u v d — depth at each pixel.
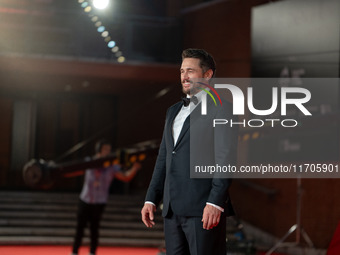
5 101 16.30
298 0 10.52
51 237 11.02
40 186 7.74
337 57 9.70
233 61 13.20
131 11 16.50
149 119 15.58
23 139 16.34
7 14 13.71
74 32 13.95
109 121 16.88
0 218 11.83
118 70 14.08
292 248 10.27
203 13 14.10
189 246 2.75
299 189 8.96
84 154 16.69
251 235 11.76
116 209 12.72
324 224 9.87
